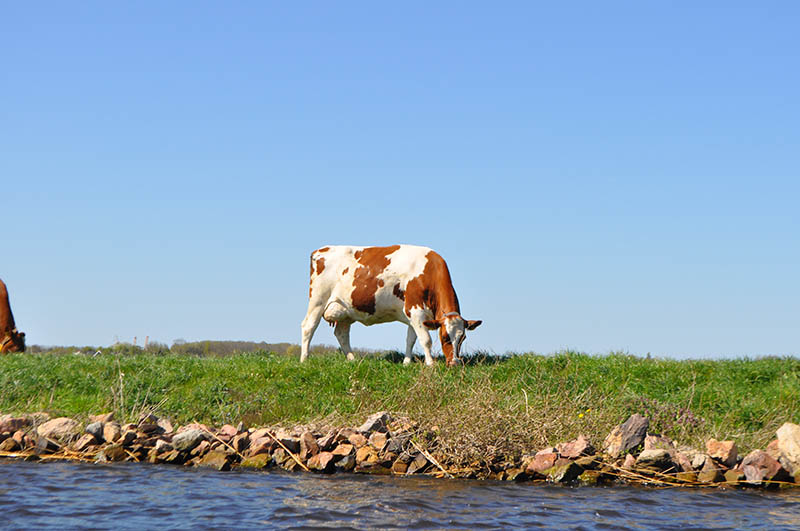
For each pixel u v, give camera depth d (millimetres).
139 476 9492
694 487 9492
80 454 10672
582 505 8359
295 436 11070
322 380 14070
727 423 11602
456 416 10609
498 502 8422
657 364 14461
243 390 13594
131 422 11812
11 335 20578
